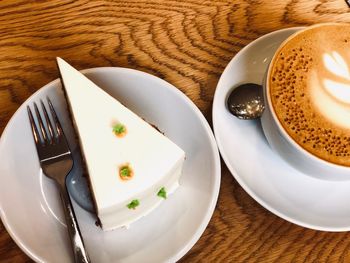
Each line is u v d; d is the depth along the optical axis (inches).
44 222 9.2
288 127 9.1
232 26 11.1
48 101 9.8
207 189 9.4
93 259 9.1
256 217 9.8
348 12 11.3
